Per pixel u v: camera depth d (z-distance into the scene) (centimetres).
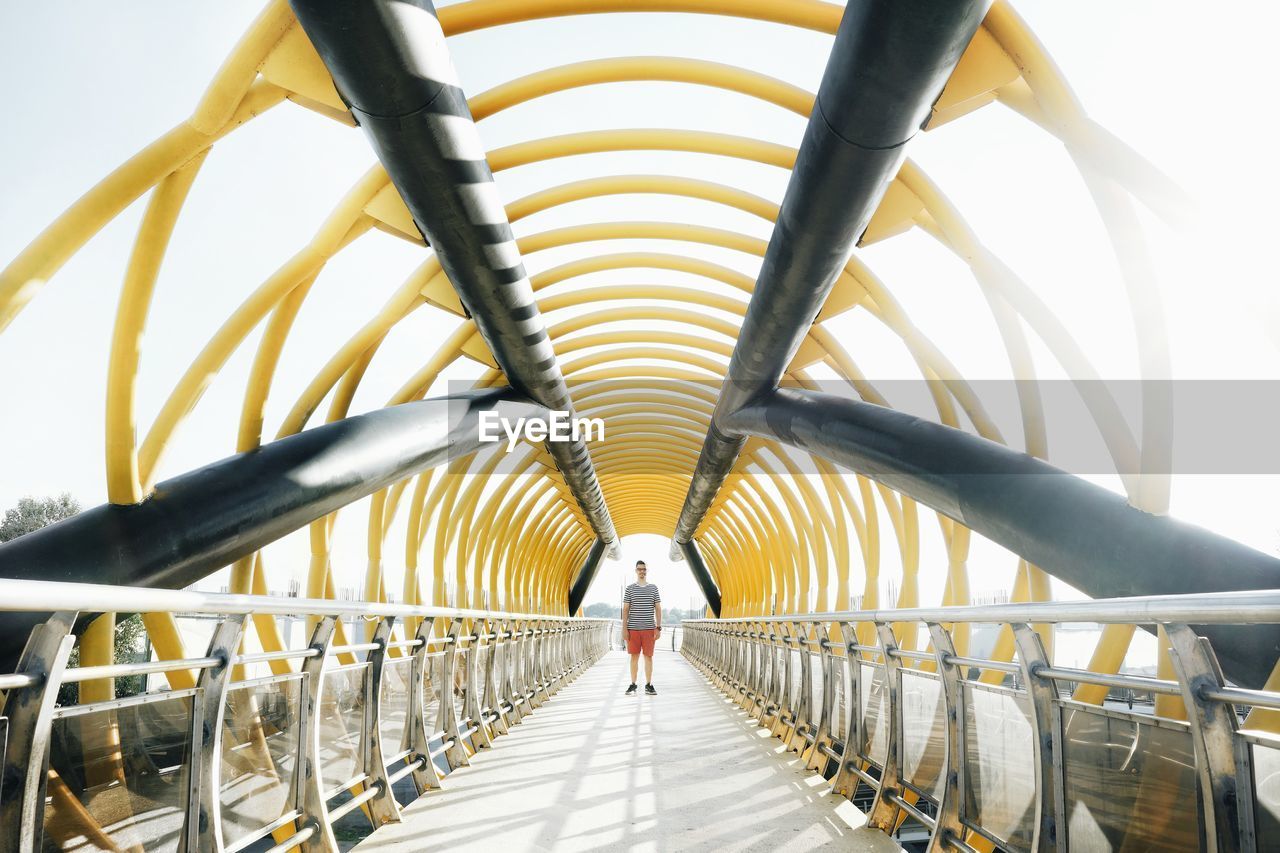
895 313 1062
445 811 618
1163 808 276
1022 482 791
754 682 1332
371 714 596
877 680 633
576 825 570
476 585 2342
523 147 933
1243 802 240
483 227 782
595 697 1722
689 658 4041
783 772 781
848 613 646
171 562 690
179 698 349
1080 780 337
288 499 793
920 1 470
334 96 604
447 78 591
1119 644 687
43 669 255
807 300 909
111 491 669
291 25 583
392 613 597
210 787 359
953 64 540
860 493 1633
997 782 416
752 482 2503
